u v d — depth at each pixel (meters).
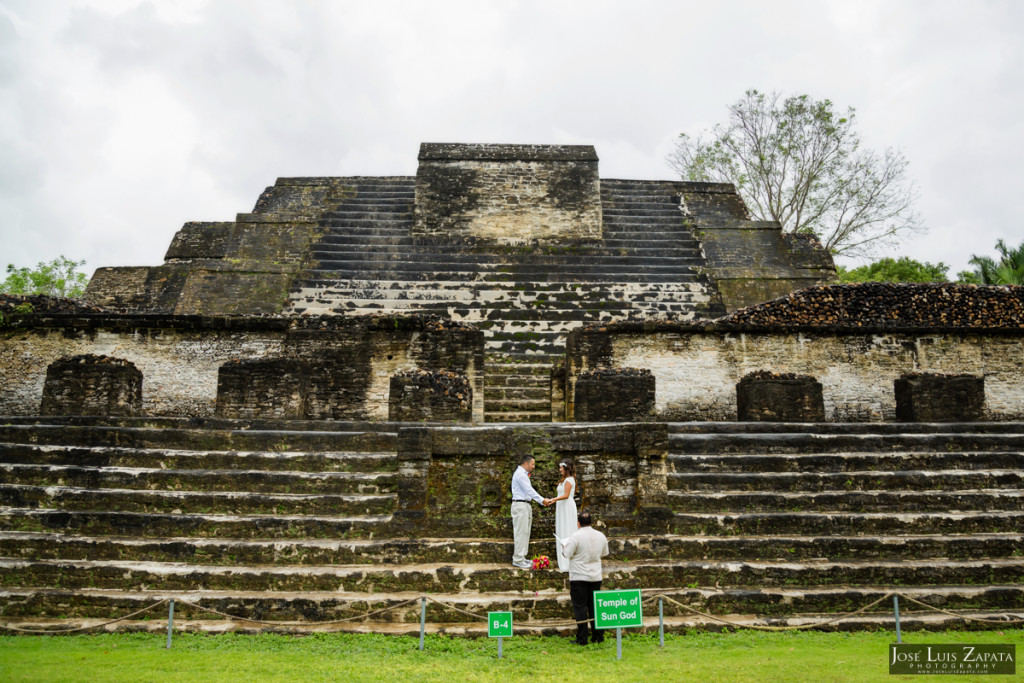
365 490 8.29
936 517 8.23
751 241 19.75
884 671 5.81
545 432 7.96
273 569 7.29
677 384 12.77
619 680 5.57
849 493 8.50
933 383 11.56
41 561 7.37
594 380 10.62
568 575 7.29
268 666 5.85
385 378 11.84
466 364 11.90
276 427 9.43
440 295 16.69
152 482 8.25
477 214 19.64
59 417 9.35
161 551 7.47
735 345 13.00
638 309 16.48
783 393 10.95
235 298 16.69
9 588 7.22
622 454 7.98
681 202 21.77
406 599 6.84
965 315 13.78
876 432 10.21
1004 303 13.93
